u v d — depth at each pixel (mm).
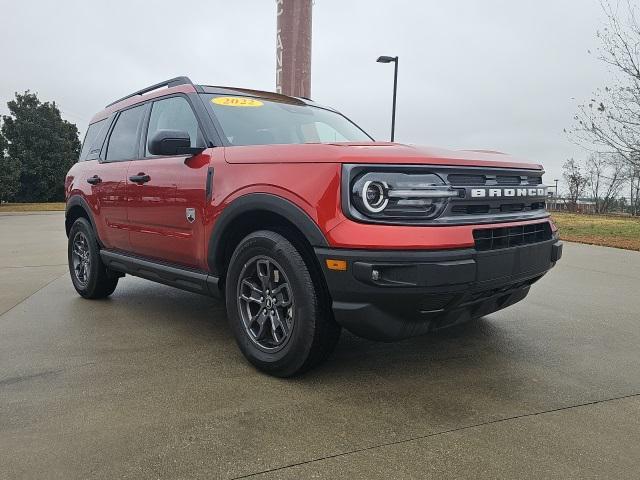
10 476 2025
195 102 3826
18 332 3977
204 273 3574
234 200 3143
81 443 2283
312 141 4113
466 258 2646
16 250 9641
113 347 3611
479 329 4059
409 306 2629
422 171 2682
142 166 4094
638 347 3629
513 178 3188
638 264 7496
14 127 40312
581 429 2420
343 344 3672
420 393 2820
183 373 3113
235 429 2410
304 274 2814
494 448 2244
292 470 2076
